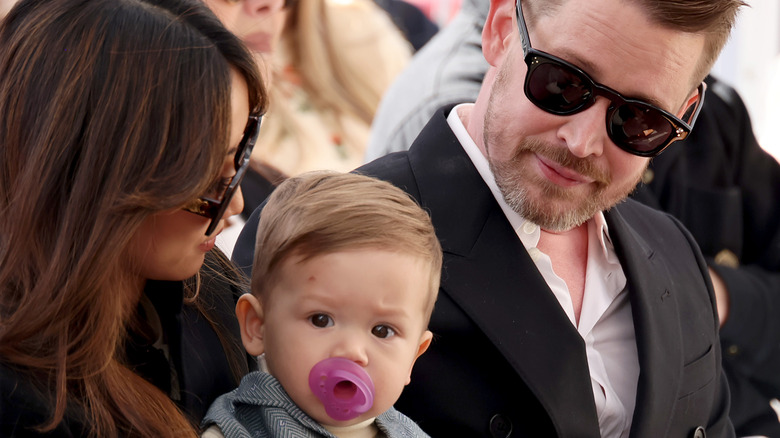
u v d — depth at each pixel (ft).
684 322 10.53
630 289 10.01
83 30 6.48
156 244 6.91
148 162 6.42
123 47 6.46
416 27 23.25
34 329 6.34
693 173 14.78
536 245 9.91
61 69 6.41
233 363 8.53
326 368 7.11
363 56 18.70
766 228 15.34
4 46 6.68
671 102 9.10
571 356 9.23
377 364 7.32
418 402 8.96
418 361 8.97
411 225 7.57
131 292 7.30
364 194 7.67
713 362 10.74
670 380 9.82
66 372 6.50
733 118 14.99
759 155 15.16
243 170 7.11
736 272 14.65
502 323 9.09
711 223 14.78
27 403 6.27
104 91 6.38
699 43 9.08
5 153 6.52
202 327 8.38
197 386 7.90
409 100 14.29
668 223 11.48
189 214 6.92
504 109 9.27
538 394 8.98
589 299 9.89
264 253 7.58
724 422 11.11
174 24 6.70
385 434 7.97
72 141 6.36
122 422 6.73
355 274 7.23
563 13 8.90
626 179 9.40
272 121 17.48
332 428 7.64
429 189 9.59
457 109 10.48
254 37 12.75
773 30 20.42
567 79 8.80
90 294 6.41
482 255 9.34
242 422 7.48
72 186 6.38
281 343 7.38
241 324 7.79
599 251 10.16
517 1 9.34
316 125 17.99
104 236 6.32
